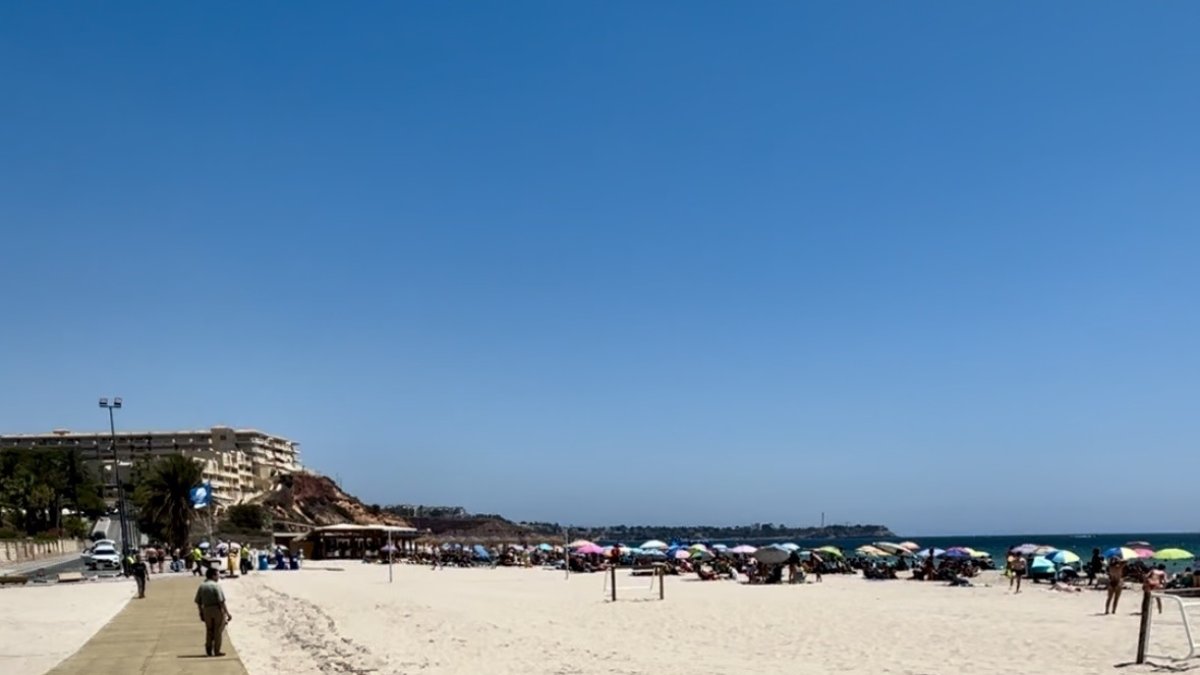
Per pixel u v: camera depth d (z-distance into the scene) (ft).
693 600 122.31
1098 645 68.23
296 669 60.18
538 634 82.94
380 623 94.53
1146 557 150.61
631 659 65.31
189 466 265.75
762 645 73.31
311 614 103.50
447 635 82.38
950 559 181.47
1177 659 59.41
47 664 62.85
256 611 108.37
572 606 115.65
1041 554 165.48
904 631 81.87
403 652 69.41
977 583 154.30
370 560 294.66
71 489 434.71
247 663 62.95
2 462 375.45
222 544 297.53
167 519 262.06
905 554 191.62
